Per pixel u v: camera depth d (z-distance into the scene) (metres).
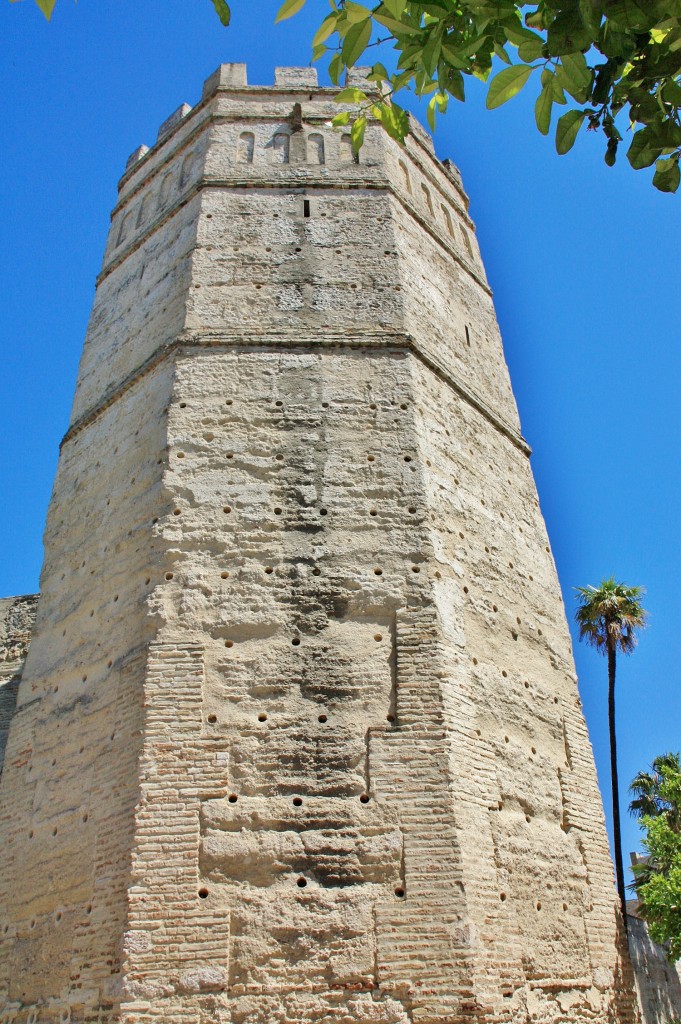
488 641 14.55
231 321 16.64
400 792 11.90
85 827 12.54
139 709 12.52
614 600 33.06
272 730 12.30
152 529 14.26
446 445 16.22
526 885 12.60
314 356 16.19
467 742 12.78
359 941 10.88
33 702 15.20
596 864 14.38
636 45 6.98
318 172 19.39
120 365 18.16
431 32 6.77
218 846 11.38
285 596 13.46
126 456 16.09
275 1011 10.45
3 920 13.30
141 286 19.16
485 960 11.04
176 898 11.01
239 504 14.33
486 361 19.64
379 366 16.20
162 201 20.75
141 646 13.16
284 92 20.94
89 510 16.42
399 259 18.03
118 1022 10.24
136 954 10.63
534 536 17.66
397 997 10.58
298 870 11.30
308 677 12.75
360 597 13.52
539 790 13.98
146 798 11.66
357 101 8.35
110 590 14.65
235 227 18.20
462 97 7.25
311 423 15.30
